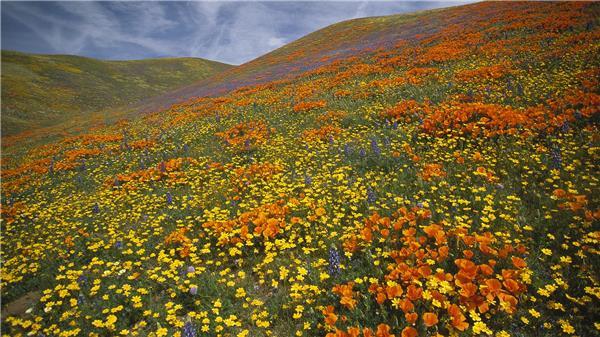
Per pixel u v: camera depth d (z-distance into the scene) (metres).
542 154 7.50
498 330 3.98
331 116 14.29
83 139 24.06
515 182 6.94
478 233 5.58
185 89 56.22
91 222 9.24
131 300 5.54
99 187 12.41
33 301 6.27
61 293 5.80
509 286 4.10
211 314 4.99
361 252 5.66
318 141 11.60
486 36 23.12
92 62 98.19
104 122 35.78
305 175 8.88
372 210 6.81
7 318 5.55
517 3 34.53
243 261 6.21
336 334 3.86
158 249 7.14
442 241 5.02
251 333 4.64
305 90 21.94
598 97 8.56
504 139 8.45
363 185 7.75
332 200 7.64
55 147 23.47
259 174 9.62
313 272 5.45
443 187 7.13
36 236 9.21
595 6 22.38
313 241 6.42
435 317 3.77
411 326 4.02
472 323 4.09
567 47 15.15
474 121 9.79
